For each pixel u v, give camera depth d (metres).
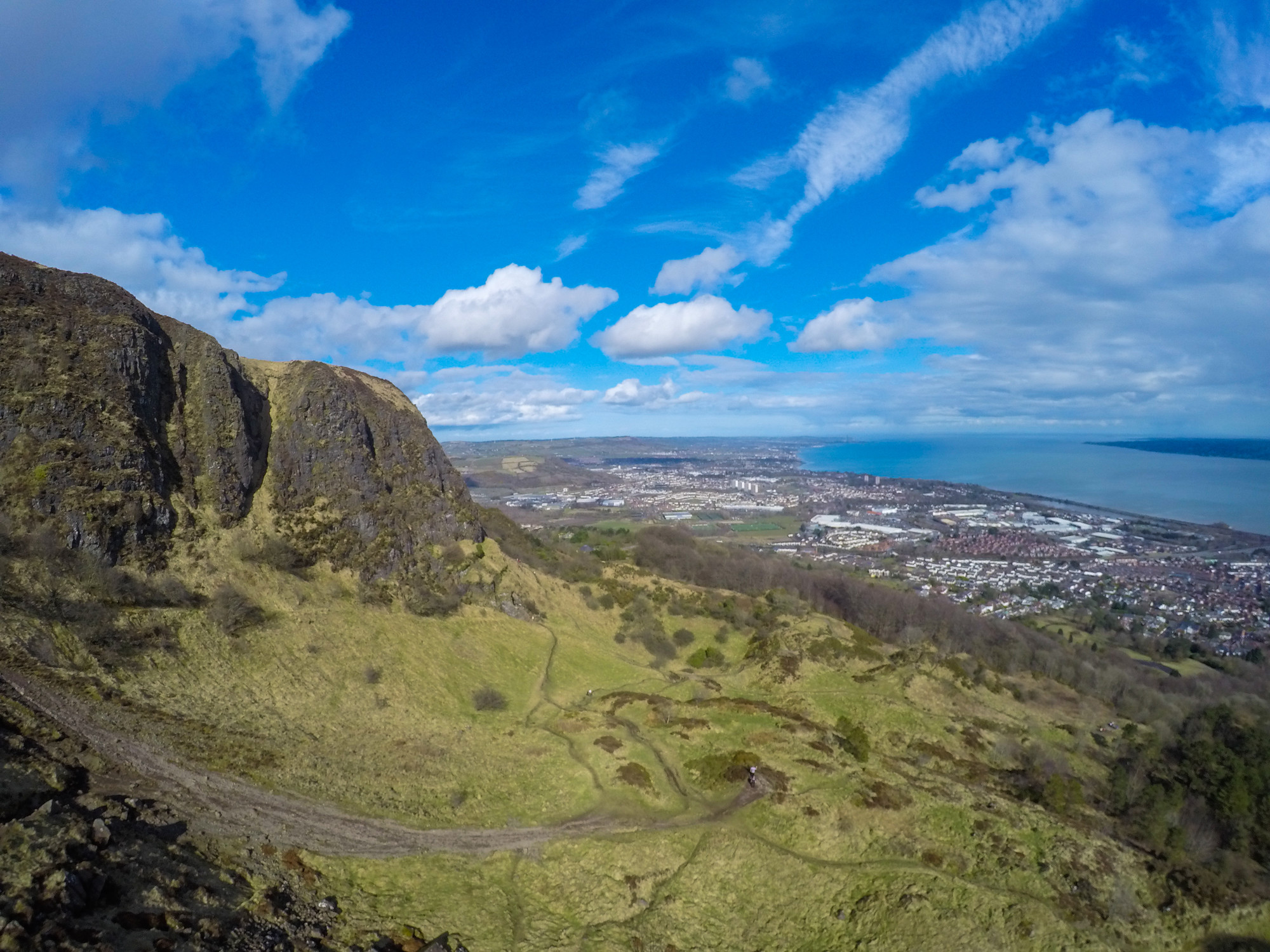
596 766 55.88
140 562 61.69
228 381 83.50
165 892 28.53
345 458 89.31
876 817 51.88
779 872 45.84
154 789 37.34
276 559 72.69
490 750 57.53
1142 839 59.47
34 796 31.75
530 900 40.59
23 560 52.94
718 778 55.62
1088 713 97.50
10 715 37.75
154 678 49.81
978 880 47.09
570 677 79.19
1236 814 62.53
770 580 147.00
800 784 55.38
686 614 108.75
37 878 25.09
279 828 38.81
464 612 84.06
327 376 96.12
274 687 56.75
